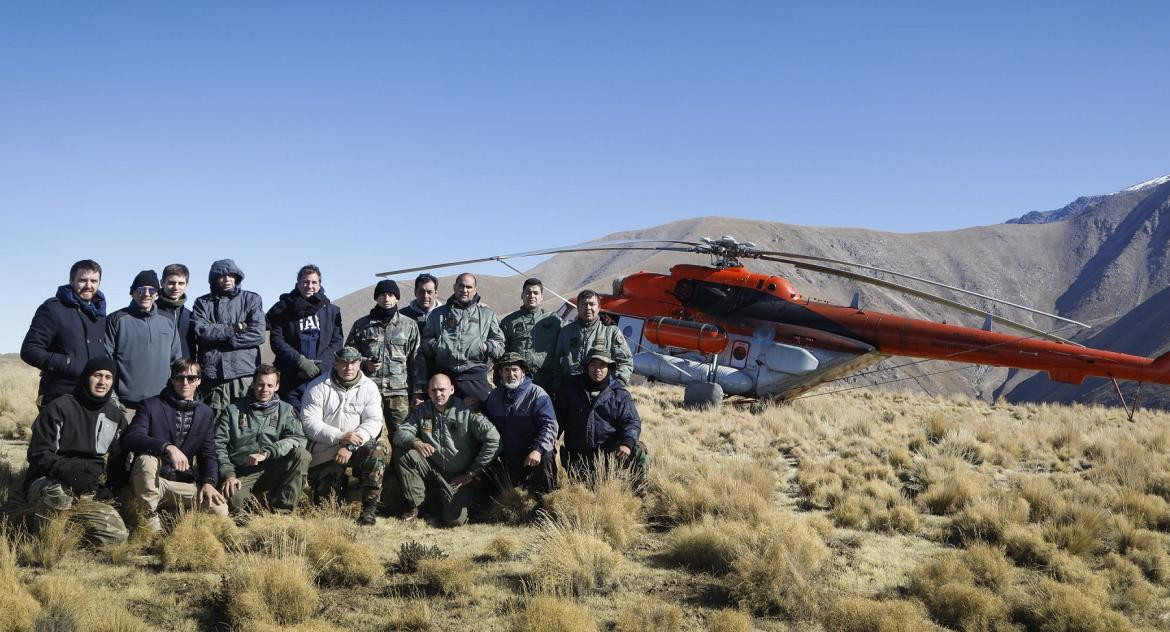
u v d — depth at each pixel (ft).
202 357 26.55
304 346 28.25
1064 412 59.36
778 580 18.90
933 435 44.88
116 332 24.41
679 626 17.21
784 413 49.75
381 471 24.40
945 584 19.33
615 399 28.17
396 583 19.29
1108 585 20.84
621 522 23.58
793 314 57.62
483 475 27.27
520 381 27.63
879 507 28.40
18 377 48.78
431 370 29.63
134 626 15.40
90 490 21.43
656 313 61.52
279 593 16.93
